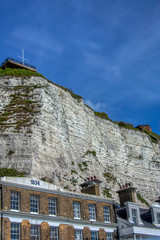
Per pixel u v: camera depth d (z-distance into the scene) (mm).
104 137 97812
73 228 33812
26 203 31359
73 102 91750
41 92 81062
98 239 35406
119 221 37875
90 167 80688
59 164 70875
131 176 96625
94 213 36812
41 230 31156
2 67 94938
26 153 65688
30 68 96750
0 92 80188
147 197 94438
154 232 38031
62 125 82062
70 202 34969
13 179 32156
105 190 78625
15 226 29781
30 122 73125
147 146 110375
